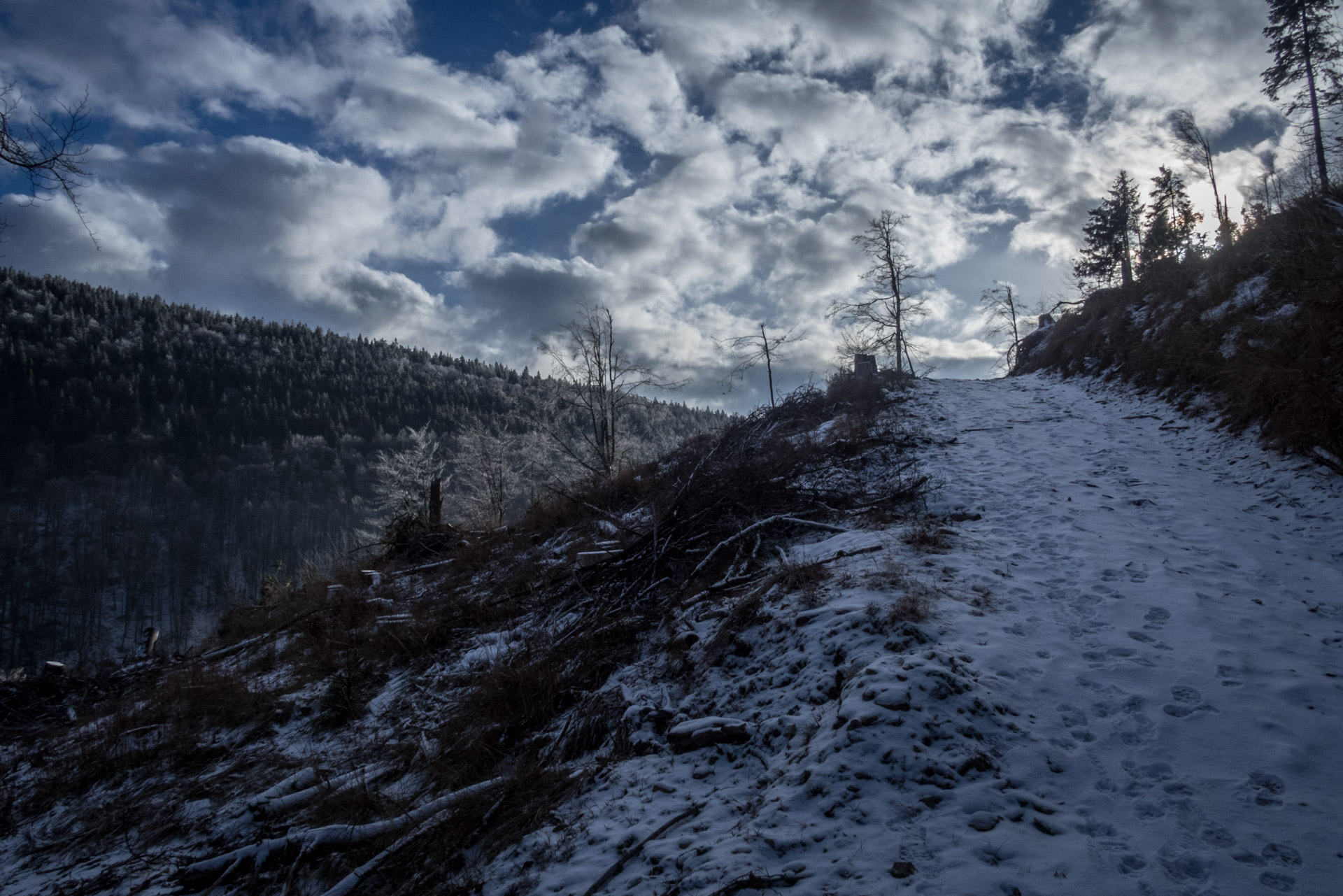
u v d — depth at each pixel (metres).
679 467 16.08
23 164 6.30
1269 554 7.39
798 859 3.57
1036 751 4.26
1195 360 14.00
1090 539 8.08
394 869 4.88
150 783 7.58
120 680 11.73
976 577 6.99
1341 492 8.37
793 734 4.80
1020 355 30.31
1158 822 3.68
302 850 5.10
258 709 8.88
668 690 6.39
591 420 25.56
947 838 3.57
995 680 4.95
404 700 8.33
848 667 5.33
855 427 14.77
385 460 31.64
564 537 13.96
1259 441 10.50
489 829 5.10
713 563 9.41
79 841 6.67
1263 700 4.70
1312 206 13.25
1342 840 3.44
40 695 11.26
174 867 5.70
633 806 4.71
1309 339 9.98
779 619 6.50
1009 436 13.97
